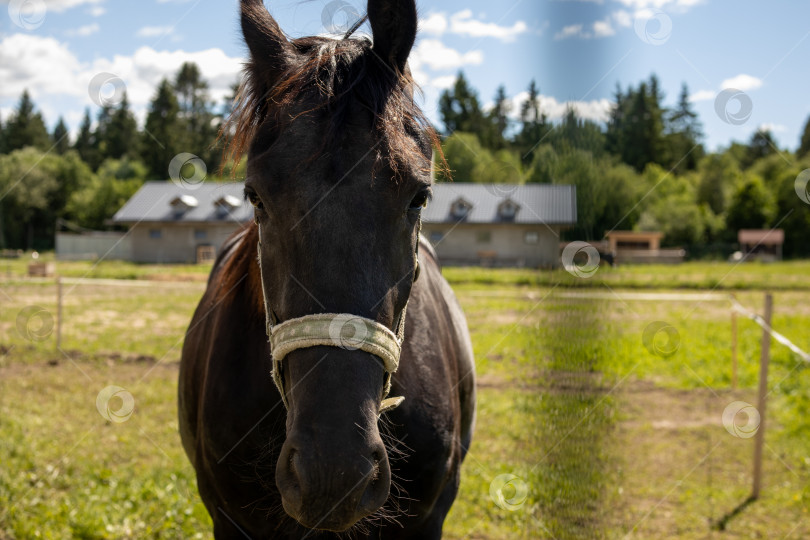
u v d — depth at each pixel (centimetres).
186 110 4050
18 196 4581
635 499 422
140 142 5522
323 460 132
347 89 156
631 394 677
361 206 146
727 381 743
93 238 3853
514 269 2645
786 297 1761
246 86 182
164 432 539
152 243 3231
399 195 150
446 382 210
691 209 4259
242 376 194
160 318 1240
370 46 171
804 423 577
